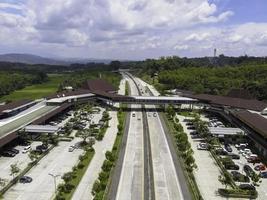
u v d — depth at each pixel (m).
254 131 100.56
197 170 82.62
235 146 102.81
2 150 92.94
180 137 103.06
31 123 109.31
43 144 96.50
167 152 95.69
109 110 159.12
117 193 68.56
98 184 65.62
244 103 139.12
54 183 72.75
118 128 114.88
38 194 67.62
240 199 67.50
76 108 156.00
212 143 101.50
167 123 132.25
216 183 75.00
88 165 83.75
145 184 73.38
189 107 166.25
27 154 91.06
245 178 76.00
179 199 66.50
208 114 151.88
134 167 83.31
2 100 195.00
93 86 197.00
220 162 87.69
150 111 157.75
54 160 87.31
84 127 123.94
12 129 99.81
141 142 105.19
